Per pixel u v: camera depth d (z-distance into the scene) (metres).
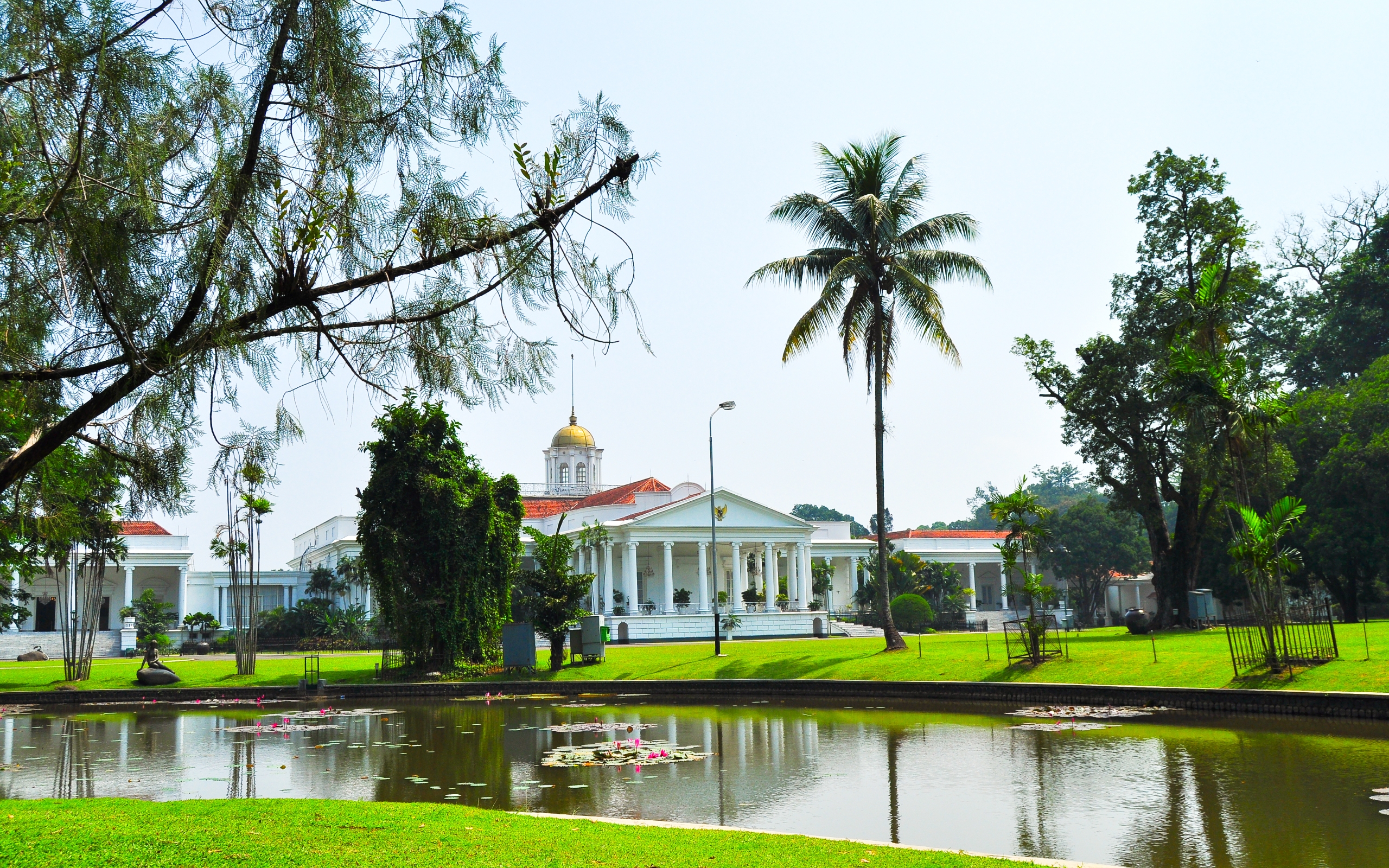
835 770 14.52
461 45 6.66
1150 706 21.39
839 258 33.50
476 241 6.84
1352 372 59.38
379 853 7.77
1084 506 82.75
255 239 6.52
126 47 6.21
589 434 90.06
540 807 12.04
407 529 36.19
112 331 6.64
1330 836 9.62
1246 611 51.94
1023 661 26.95
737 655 35.25
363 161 6.76
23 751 19.09
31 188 6.38
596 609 67.44
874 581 74.25
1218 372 22.81
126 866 7.18
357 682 33.97
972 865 7.95
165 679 33.94
